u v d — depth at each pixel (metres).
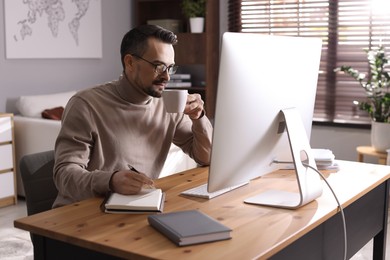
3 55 4.57
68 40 5.07
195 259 1.18
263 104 1.54
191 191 1.74
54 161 2.03
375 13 4.75
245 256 1.20
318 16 5.04
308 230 1.42
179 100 1.70
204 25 5.40
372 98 4.46
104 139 1.98
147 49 1.88
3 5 4.53
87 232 1.36
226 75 1.40
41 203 1.98
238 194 1.74
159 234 1.34
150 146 2.10
